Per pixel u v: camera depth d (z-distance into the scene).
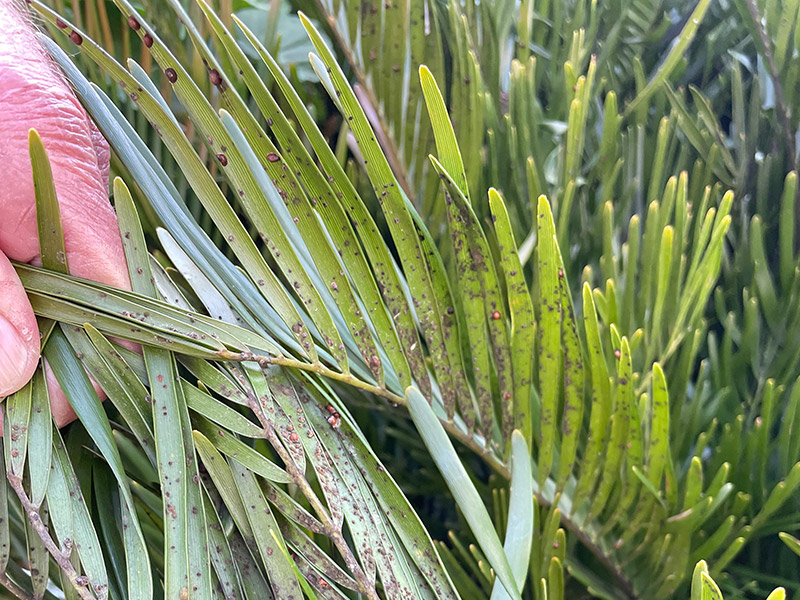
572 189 0.19
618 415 0.16
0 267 0.13
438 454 0.14
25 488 0.13
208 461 0.13
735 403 0.20
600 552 0.19
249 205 0.14
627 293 0.19
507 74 0.22
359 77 0.20
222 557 0.13
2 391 0.13
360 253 0.14
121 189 0.14
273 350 0.14
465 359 0.19
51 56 0.15
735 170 0.20
